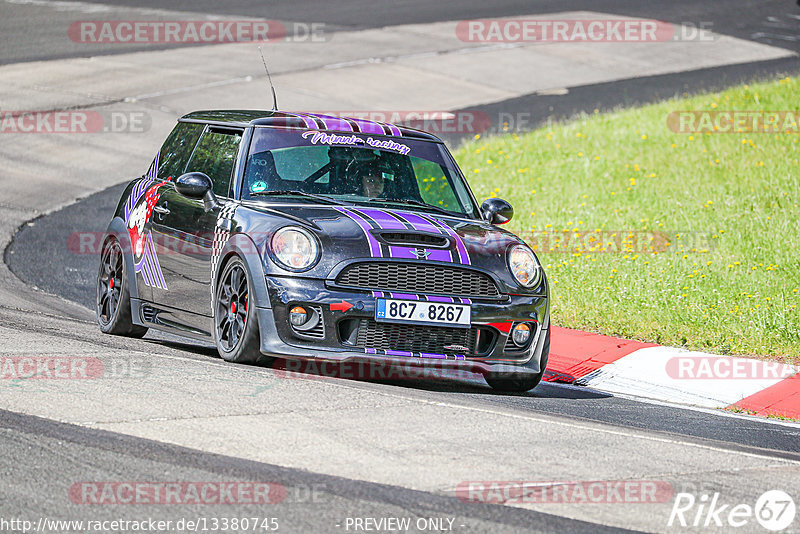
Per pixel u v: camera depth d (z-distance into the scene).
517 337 25.70
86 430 18.61
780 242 42.88
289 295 23.92
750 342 32.62
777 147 58.56
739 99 70.19
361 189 27.39
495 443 19.62
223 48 90.88
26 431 18.38
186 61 85.62
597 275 39.44
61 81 77.19
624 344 32.88
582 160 58.50
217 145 28.66
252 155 27.41
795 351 32.03
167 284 28.34
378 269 24.34
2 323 29.17
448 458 18.36
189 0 111.88
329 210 25.78
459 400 23.69
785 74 81.94
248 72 82.62
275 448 18.20
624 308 35.94
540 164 58.41
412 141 29.34
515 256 25.97
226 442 18.36
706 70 85.94
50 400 20.39
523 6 112.81
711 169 55.38
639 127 64.75
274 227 24.72
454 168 29.52
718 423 24.95
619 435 21.30
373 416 20.81
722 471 19.03
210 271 26.33
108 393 21.16
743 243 43.12
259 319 24.25
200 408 20.41
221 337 25.84
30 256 43.22
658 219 47.50
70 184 56.25
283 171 27.20
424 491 16.52
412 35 97.81
